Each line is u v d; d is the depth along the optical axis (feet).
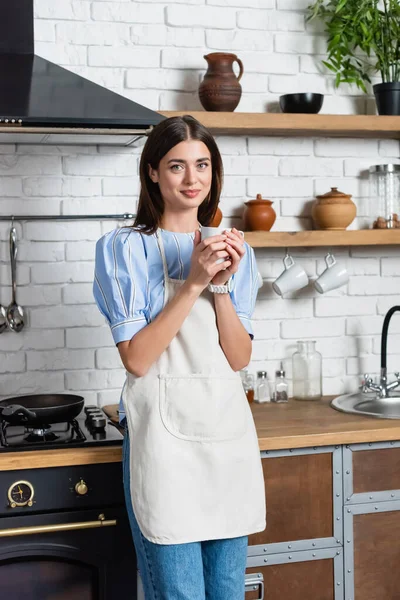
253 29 9.73
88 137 8.48
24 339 9.18
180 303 6.24
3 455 6.97
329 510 8.05
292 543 7.95
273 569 7.93
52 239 9.20
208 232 6.17
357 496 8.13
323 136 9.98
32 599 7.16
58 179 9.18
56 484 7.10
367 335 10.28
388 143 10.23
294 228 9.98
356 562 8.16
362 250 10.22
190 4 9.52
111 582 7.30
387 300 10.30
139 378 6.51
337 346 10.20
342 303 10.19
